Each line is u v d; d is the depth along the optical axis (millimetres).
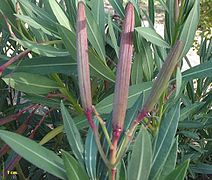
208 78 677
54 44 513
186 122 578
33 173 610
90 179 344
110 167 281
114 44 467
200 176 739
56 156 344
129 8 260
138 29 455
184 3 471
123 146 277
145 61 503
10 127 614
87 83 275
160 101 477
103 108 445
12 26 487
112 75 440
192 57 1254
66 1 491
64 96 492
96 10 498
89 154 353
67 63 458
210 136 697
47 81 470
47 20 485
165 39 505
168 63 258
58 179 585
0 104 603
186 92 668
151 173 350
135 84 468
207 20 902
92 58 431
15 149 330
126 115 371
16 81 456
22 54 447
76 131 369
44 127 624
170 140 359
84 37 275
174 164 354
